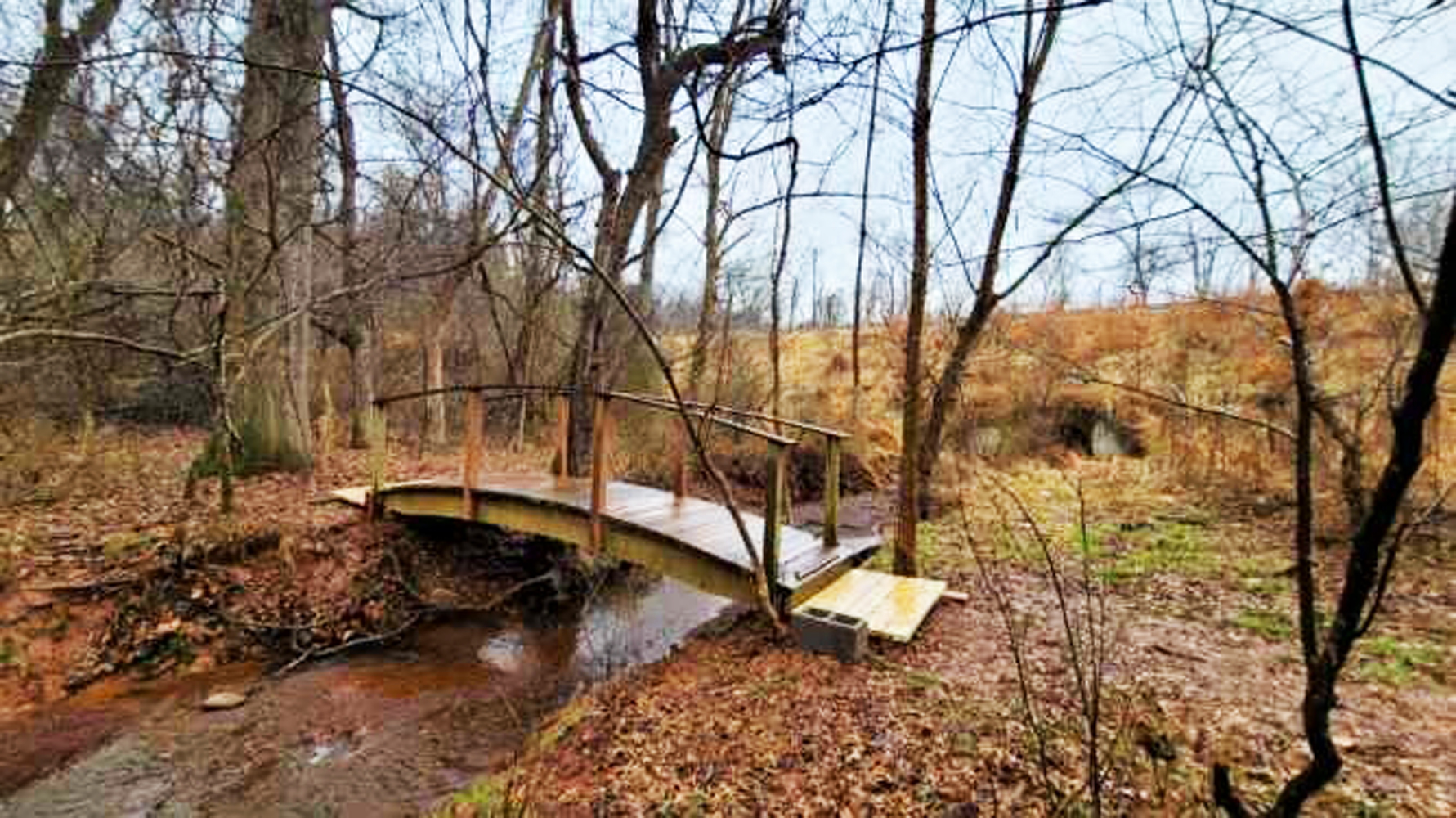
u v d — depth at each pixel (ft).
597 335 25.95
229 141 17.07
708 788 9.49
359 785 12.73
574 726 12.12
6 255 17.72
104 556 17.20
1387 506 3.41
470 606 19.43
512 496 19.62
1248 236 4.89
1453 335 3.06
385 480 26.12
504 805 9.16
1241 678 11.91
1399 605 15.07
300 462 26.27
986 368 44.04
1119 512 27.09
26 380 25.22
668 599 23.98
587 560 23.77
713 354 43.93
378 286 22.13
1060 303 49.65
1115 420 42.01
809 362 62.18
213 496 22.48
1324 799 8.31
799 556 16.47
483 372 47.70
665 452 35.68
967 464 32.50
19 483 21.50
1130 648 13.46
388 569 20.59
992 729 10.21
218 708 15.12
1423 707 10.61
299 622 18.15
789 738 10.50
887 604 14.89
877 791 9.06
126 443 28.63
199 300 18.62
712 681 13.00
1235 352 33.24
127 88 15.26
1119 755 8.80
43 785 12.44
